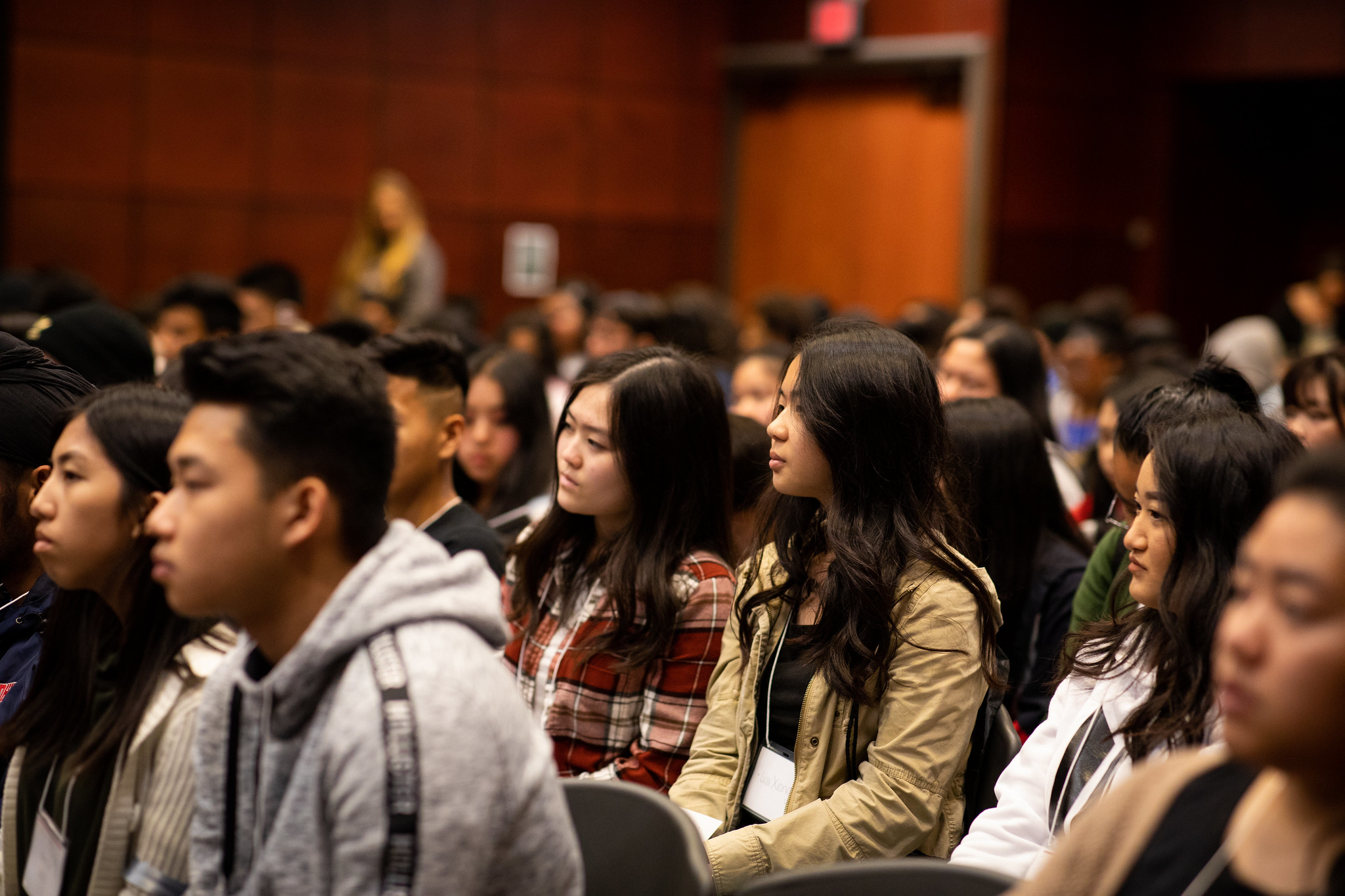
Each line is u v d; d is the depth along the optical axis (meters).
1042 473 2.86
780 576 2.27
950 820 2.08
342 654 1.37
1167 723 1.77
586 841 1.83
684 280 10.81
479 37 9.81
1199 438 1.84
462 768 1.31
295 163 9.22
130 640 1.77
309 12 9.19
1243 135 10.60
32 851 1.81
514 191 10.05
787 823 2.00
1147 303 10.20
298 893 1.33
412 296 8.29
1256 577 1.03
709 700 2.33
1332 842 1.06
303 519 1.40
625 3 10.34
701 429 2.45
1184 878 1.16
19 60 8.29
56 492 1.83
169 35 8.73
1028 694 2.77
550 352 6.41
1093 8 9.81
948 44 9.56
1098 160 9.95
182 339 4.83
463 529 2.92
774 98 10.62
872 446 2.09
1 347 2.42
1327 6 9.29
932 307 6.20
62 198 8.48
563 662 2.46
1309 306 8.66
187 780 1.66
